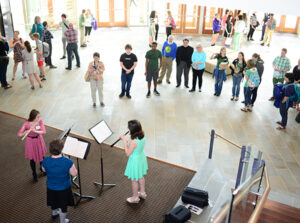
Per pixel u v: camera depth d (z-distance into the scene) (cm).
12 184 523
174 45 904
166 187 529
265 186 429
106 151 622
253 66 762
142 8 1535
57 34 1379
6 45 852
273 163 607
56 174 393
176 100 850
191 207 464
